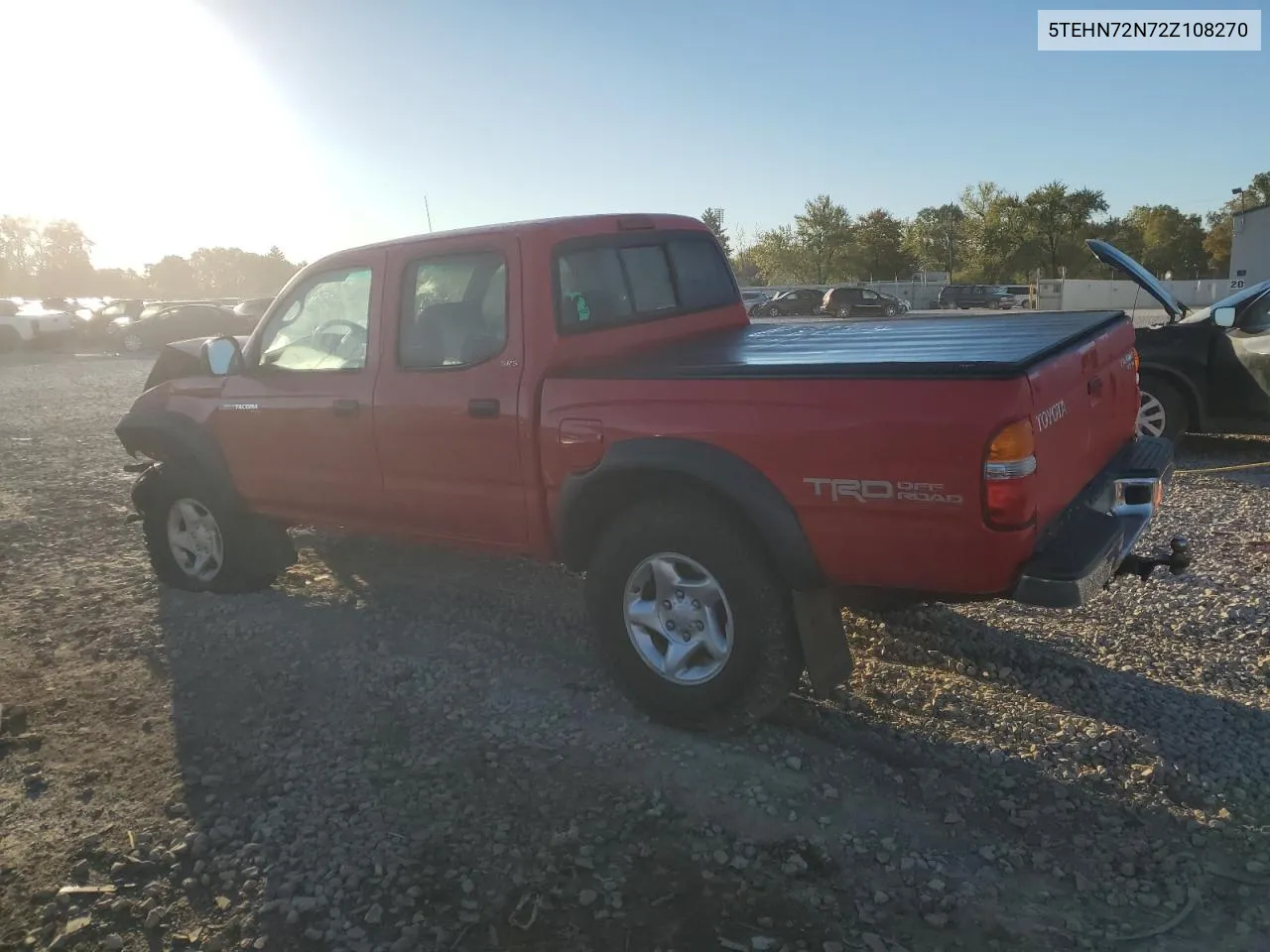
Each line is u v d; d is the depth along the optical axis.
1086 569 3.17
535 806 3.43
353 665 4.61
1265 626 4.69
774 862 3.11
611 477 3.83
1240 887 2.94
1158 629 4.72
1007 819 3.30
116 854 3.24
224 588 5.66
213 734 4.00
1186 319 8.48
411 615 5.27
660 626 3.89
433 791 3.53
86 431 12.56
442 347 4.39
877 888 2.98
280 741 3.93
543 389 4.04
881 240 82.25
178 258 116.31
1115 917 2.84
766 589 3.61
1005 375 3.07
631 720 4.03
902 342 4.02
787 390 3.41
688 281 5.13
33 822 3.44
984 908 2.88
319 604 5.47
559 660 4.64
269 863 3.15
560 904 2.93
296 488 5.08
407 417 4.46
